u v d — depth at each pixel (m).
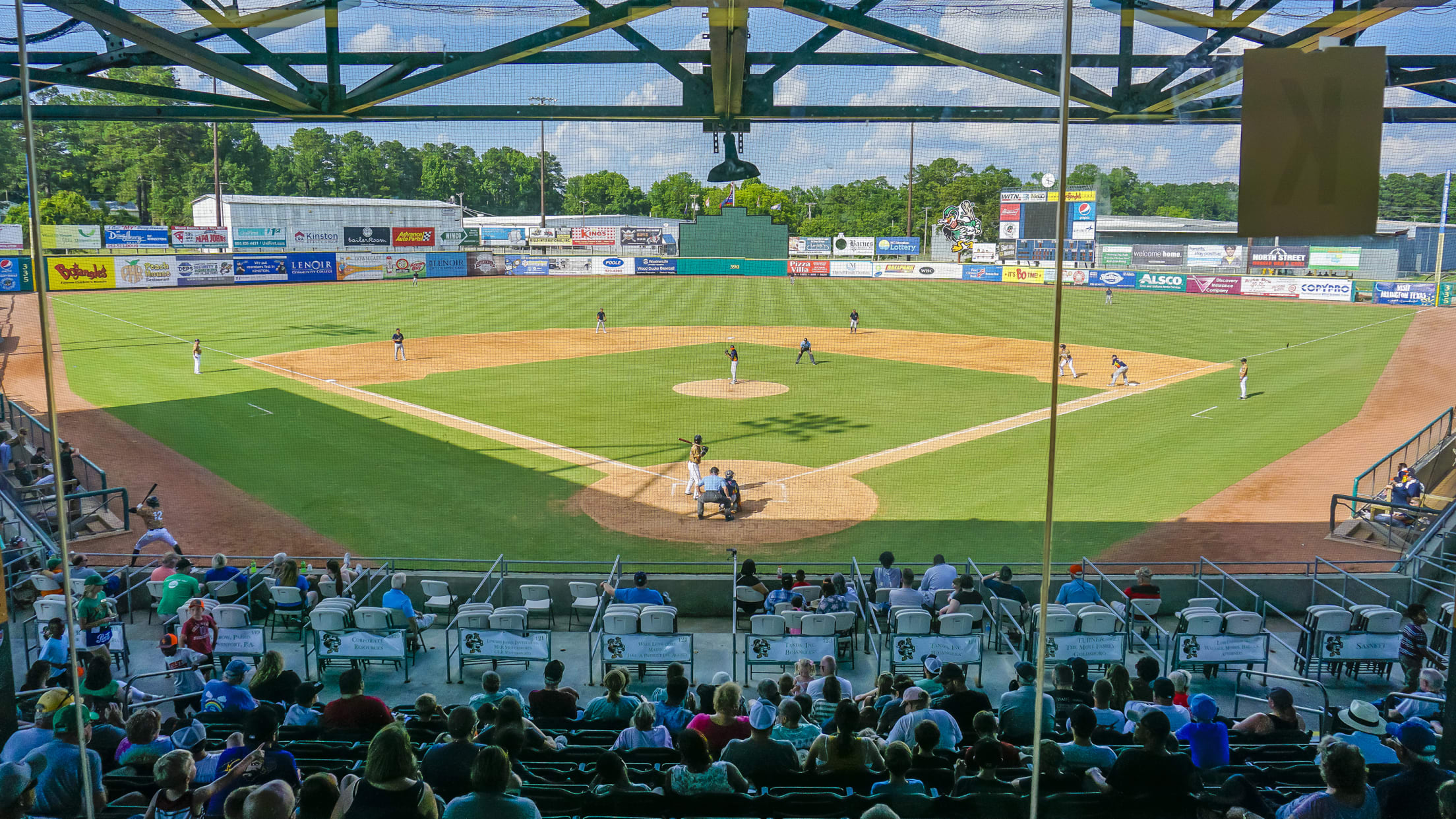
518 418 26.45
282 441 23.62
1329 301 56.28
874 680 11.04
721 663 11.52
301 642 12.02
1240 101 9.46
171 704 9.02
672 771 5.77
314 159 55.06
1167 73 9.70
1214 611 10.88
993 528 17.64
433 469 21.23
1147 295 57.84
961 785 6.01
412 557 15.49
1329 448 23.64
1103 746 6.48
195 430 24.72
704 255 62.00
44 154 50.94
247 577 13.09
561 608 13.35
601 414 27.06
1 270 49.28
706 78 11.10
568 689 8.77
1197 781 5.47
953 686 8.09
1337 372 34.56
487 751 4.58
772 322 48.47
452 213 61.16
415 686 10.76
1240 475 21.27
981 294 58.06
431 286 59.28
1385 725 7.30
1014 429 25.61
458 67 10.39
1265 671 10.79
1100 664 10.76
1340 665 10.96
